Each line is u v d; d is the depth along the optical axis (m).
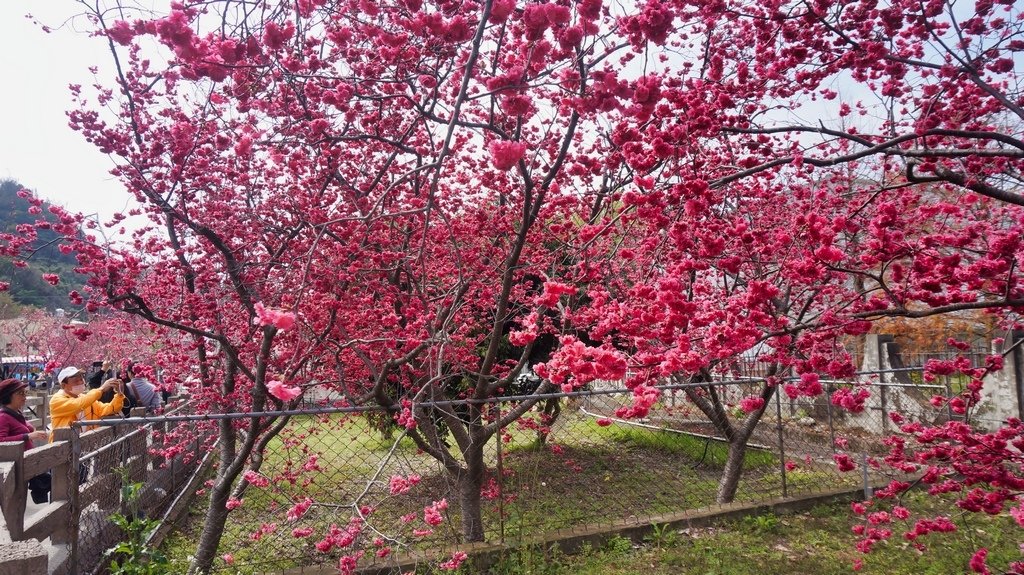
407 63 3.66
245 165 5.05
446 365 5.68
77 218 4.44
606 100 2.53
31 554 1.85
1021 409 7.62
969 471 3.31
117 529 4.62
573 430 7.01
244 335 5.25
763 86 4.29
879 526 5.12
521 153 2.25
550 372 2.54
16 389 4.70
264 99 4.23
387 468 5.21
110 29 2.61
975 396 3.74
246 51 2.86
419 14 2.63
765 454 7.38
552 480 6.39
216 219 5.01
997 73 4.02
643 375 2.63
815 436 8.02
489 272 5.37
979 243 4.09
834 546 4.75
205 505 6.16
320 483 5.14
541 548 4.52
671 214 3.14
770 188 5.79
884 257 3.08
